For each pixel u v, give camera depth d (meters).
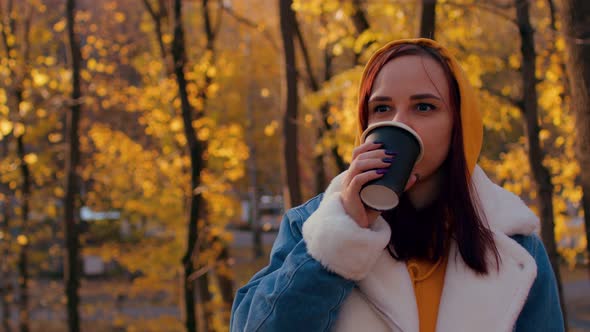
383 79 1.48
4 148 11.55
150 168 10.84
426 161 1.44
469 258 1.43
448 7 6.79
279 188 26.78
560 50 5.94
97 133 10.89
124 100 10.42
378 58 1.54
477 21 7.11
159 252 11.23
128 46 11.27
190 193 7.59
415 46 1.50
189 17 10.80
